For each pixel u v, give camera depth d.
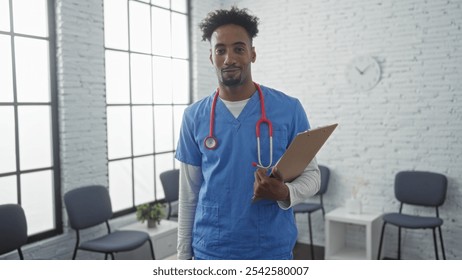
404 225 3.55
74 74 3.32
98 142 3.55
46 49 3.23
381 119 4.11
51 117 3.26
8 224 2.66
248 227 1.35
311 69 4.45
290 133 1.43
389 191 4.10
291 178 1.34
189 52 4.71
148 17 4.18
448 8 3.75
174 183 4.12
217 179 1.38
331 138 4.37
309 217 4.11
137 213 3.71
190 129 1.48
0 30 2.93
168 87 4.45
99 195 3.37
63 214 3.34
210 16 1.35
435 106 3.86
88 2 3.41
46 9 3.21
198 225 1.44
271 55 4.67
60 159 3.32
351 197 4.29
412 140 3.97
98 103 3.53
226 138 1.39
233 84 1.33
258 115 1.40
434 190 3.76
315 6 4.39
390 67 4.04
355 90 4.21
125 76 3.94
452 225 3.84
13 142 3.04
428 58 3.86
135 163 4.08
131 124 4.02
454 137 3.79
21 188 3.10
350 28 4.21
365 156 4.20
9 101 3.00
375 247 3.87
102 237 3.22
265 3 4.67
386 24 4.03
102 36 3.55
